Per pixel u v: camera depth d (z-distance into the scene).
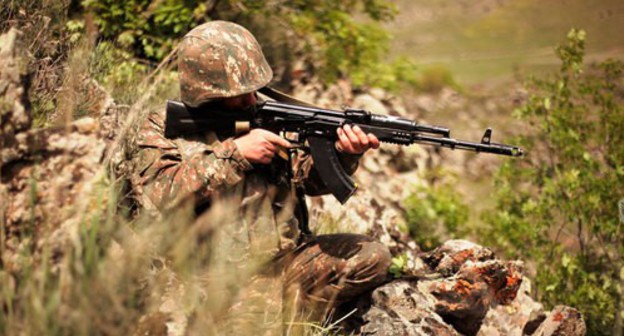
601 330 5.62
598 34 18.92
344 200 3.65
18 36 2.91
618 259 5.93
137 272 2.66
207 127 3.46
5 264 2.54
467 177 9.34
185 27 6.64
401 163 7.52
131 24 6.25
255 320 3.32
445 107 12.66
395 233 5.23
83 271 2.41
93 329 2.37
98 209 2.57
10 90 2.80
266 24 7.98
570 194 6.14
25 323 2.31
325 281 3.72
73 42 4.42
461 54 18.05
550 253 6.16
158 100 4.89
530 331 4.09
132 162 3.45
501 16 20.97
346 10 8.74
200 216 3.34
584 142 6.54
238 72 3.44
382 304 3.80
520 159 6.80
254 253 3.40
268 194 3.52
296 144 3.63
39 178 2.72
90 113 3.73
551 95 6.80
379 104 8.34
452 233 6.68
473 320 3.98
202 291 3.08
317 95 8.20
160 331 2.66
